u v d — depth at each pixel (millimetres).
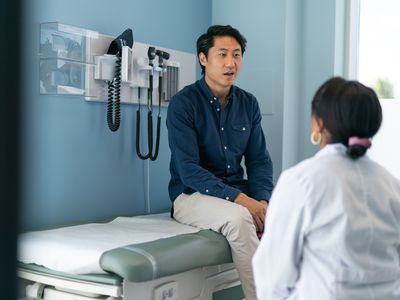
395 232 1435
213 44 2766
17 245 882
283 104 3436
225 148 2832
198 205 2588
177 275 2117
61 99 2684
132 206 3141
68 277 2025
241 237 2365
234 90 2922
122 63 2822
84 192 2834
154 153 3264
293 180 1416
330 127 1454
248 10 3547
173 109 2756
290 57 3457
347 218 1358
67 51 2602
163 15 3307
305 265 1417
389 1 3447
